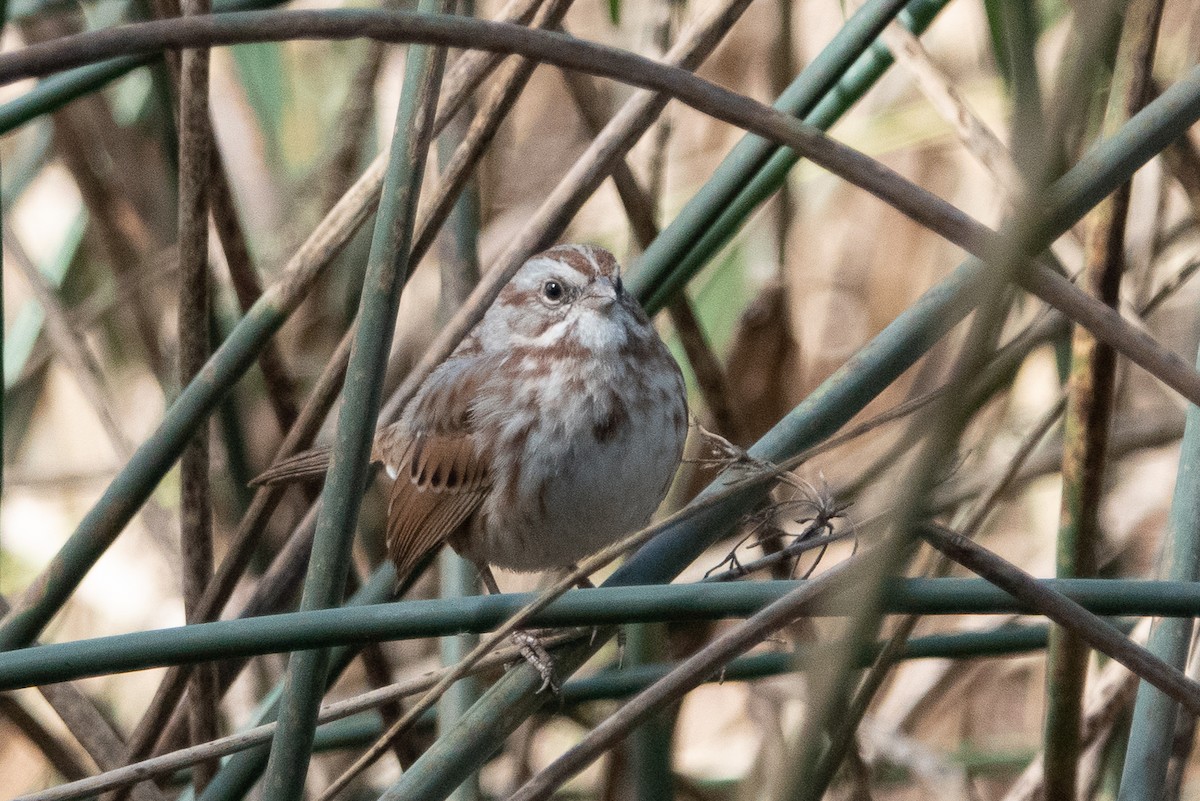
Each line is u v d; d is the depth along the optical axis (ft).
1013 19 19.52
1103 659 27.73
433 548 28.53
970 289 15.58
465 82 24.03
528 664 19.70
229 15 14.25
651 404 26.71
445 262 29.43
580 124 43.55
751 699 31.30
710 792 34.12
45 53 13.73
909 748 32.55
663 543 20.22
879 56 25.32
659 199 33.17
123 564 42.42
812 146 15.55
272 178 43.60
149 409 44.93
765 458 19.84
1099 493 20.20
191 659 16.80
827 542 18.88
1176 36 34.88
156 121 39.04
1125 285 30.37
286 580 27.12
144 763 18.63
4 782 38.52
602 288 26.37
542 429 26.89
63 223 45.70
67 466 44.68
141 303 38.70
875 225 41.55
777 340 36.63
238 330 22.18
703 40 24.07
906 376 41.24
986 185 39.50
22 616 21.30
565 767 16.79
